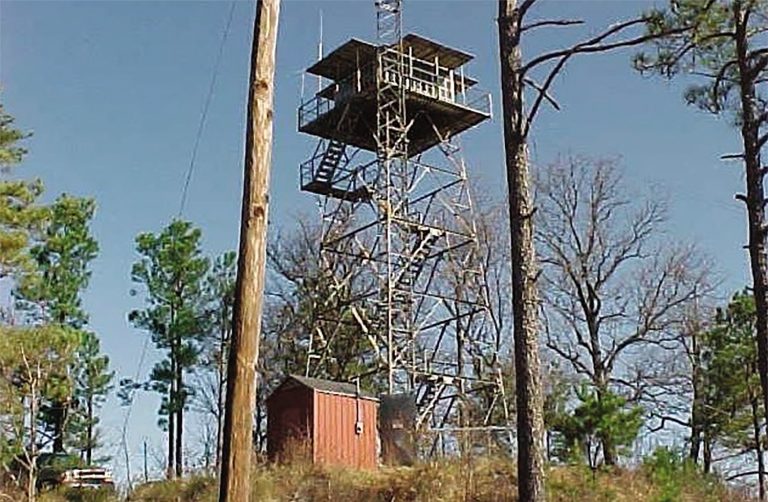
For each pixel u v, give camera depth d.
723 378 35.03
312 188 37.16
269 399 30.86
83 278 41.06
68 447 38.62
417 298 36.16
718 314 36.00
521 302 13.07
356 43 34.69
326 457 28.42
